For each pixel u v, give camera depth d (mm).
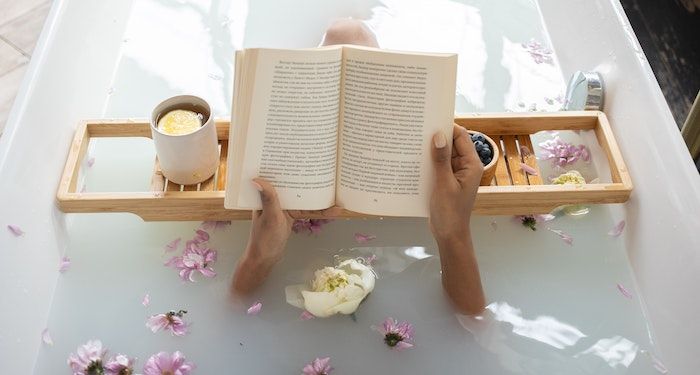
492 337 1492
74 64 1792
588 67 1904
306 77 1321
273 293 1550
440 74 1308
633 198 1632
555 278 1592
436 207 1378
